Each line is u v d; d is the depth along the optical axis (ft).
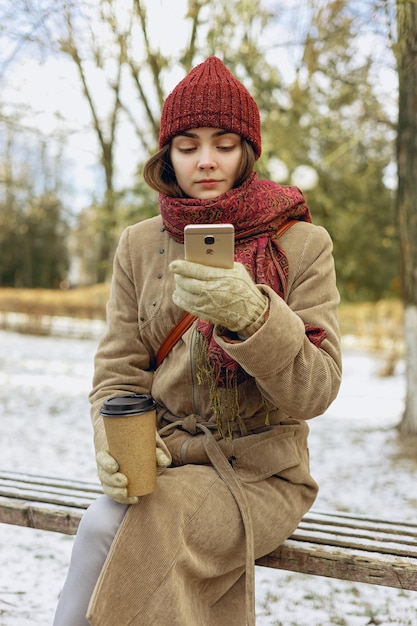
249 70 22.79
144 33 16.69
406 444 17.31
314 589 9.09
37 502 6.53
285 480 5.41
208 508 4.79
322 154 42.09
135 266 5.79
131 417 4.35
